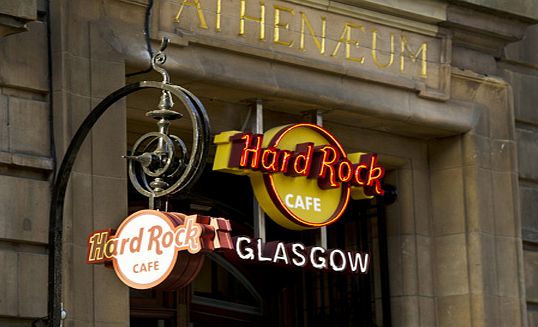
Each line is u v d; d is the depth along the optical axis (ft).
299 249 66.74
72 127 59.52
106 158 60.34
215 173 77.30
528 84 78.33
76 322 58.03
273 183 67.15
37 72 59.67
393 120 72.08
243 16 66.39
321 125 70.03
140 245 52.16
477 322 73.31
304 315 77.36
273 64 67.36
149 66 62.64
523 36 77.15
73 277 58.29
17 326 57.88
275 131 67.92
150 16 63.10
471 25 74.43
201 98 67.56
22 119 59.00
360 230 75.77
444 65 73.51
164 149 51.06
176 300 74.28
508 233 75.25
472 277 73.87
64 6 60.18
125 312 59.57
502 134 76.02
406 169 75.46
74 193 58.95
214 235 51.37
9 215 57.98
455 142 75.36
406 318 74.13
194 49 64.64
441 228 75.36
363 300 74.74
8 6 56.95
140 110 65.10
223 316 77.05
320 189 68.90
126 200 60.75
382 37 71.31
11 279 57.72
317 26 68.95
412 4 71.72
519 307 74.64
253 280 78.69
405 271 74.64
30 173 59.00
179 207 76.18
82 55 60.44
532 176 77.46
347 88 69.72
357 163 69.97
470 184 74.64
